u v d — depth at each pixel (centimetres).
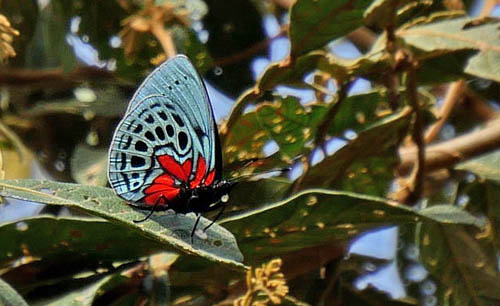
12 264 73
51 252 73
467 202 83
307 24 78
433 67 81
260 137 79
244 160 79
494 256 83
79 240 73
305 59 79
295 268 78
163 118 75
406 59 79
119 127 74
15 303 70
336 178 80
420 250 82
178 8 84
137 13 85
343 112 80
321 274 79
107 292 74
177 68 75
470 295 82
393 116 79
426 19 81
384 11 78
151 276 74
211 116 75
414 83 79
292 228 74
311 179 79
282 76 79
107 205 72
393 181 81
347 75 79
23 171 85
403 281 83
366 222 74
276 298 72
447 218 74
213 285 76
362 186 80
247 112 79
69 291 73
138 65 84
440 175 84
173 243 71
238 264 70
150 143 75
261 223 74
